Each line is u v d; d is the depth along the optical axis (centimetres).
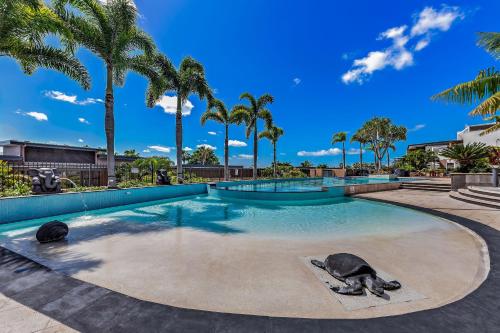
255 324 187
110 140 981
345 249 393
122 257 351
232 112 1922
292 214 758
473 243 421
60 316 196
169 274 289
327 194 1117
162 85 1231
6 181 796
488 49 679
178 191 1209
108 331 177
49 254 363
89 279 272
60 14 870
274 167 2439
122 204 931
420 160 2855
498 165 1627
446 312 203
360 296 234
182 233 504
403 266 317
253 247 404
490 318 193
